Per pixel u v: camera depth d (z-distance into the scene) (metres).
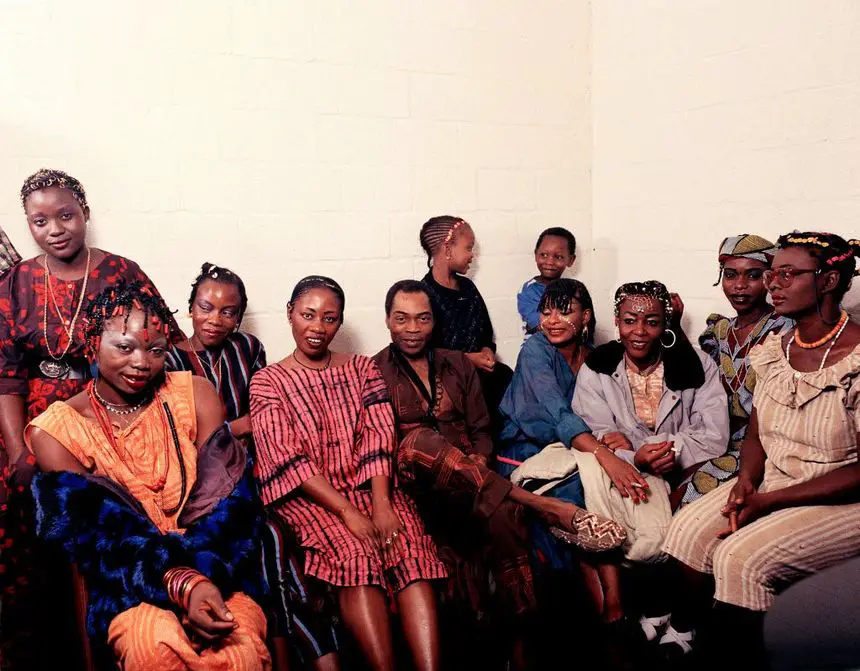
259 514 2.22
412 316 2.94
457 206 3.87
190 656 1.87
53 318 2.72
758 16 3.35
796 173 3.25
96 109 3.10
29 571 2.64
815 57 3.15
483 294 3.99
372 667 2.28
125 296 2.12
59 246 2.74
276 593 2.34
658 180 3.87
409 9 3.65
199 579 1.92
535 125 4.04
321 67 3.48
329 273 3.59
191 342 2.97
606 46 4.08
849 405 2.31
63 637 2.63
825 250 2.35
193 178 3.29
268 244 3.45
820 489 2.33
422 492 2.70
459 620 2.57
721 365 3.02
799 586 1.53
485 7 3.84
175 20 3.19
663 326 2.90
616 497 2.70
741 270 2.92
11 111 2.98
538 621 2.68
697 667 2.49
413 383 2.98
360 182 3.62
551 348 3.18
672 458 2.72
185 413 2.21
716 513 2.53
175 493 2.12
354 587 2.34
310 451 2.64
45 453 2.04
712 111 3.57
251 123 3.37
